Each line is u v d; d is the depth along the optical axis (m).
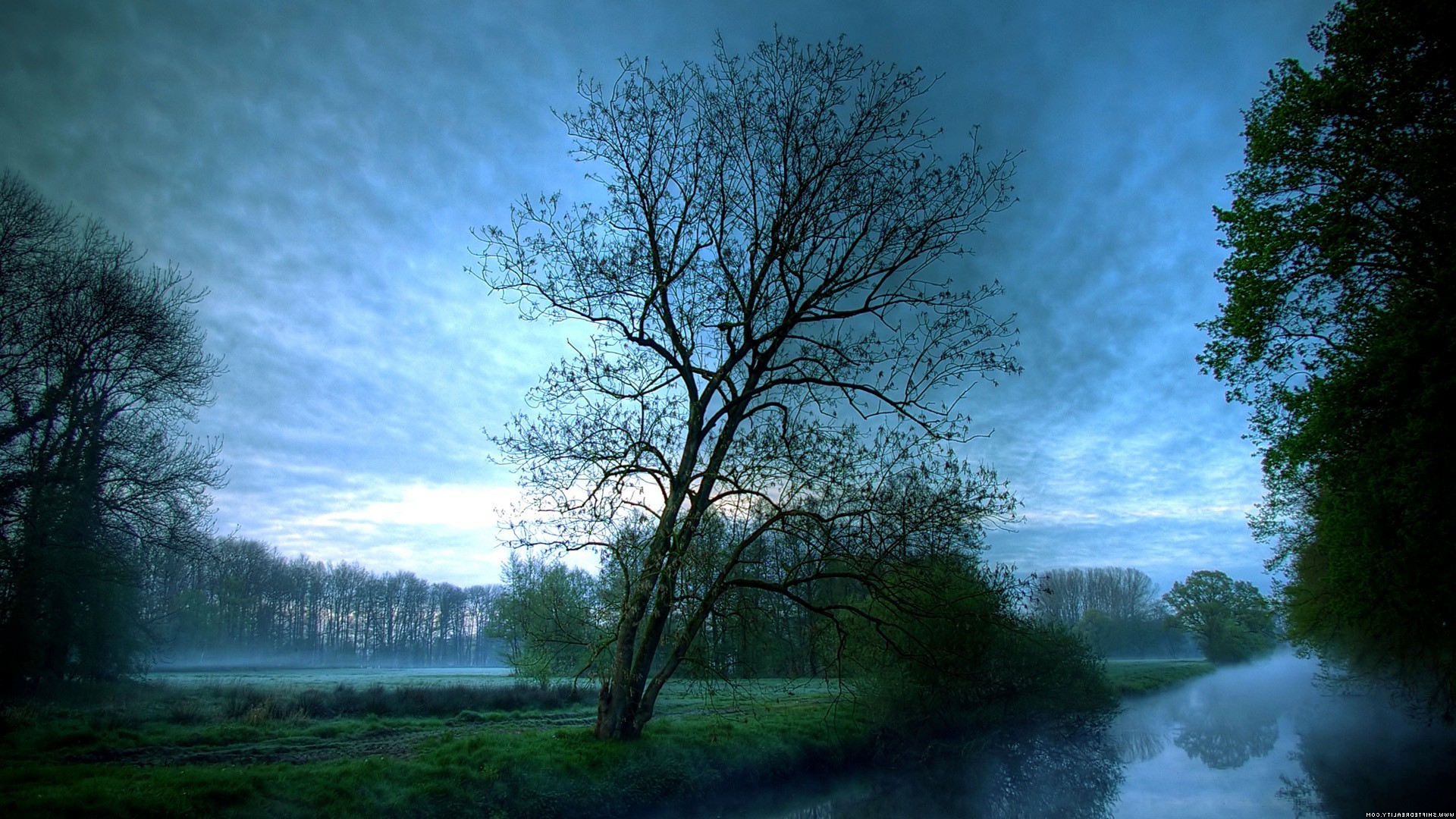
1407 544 20.08
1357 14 19.61
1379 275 20.59
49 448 26.22
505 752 16.19
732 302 19.03
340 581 139.38
